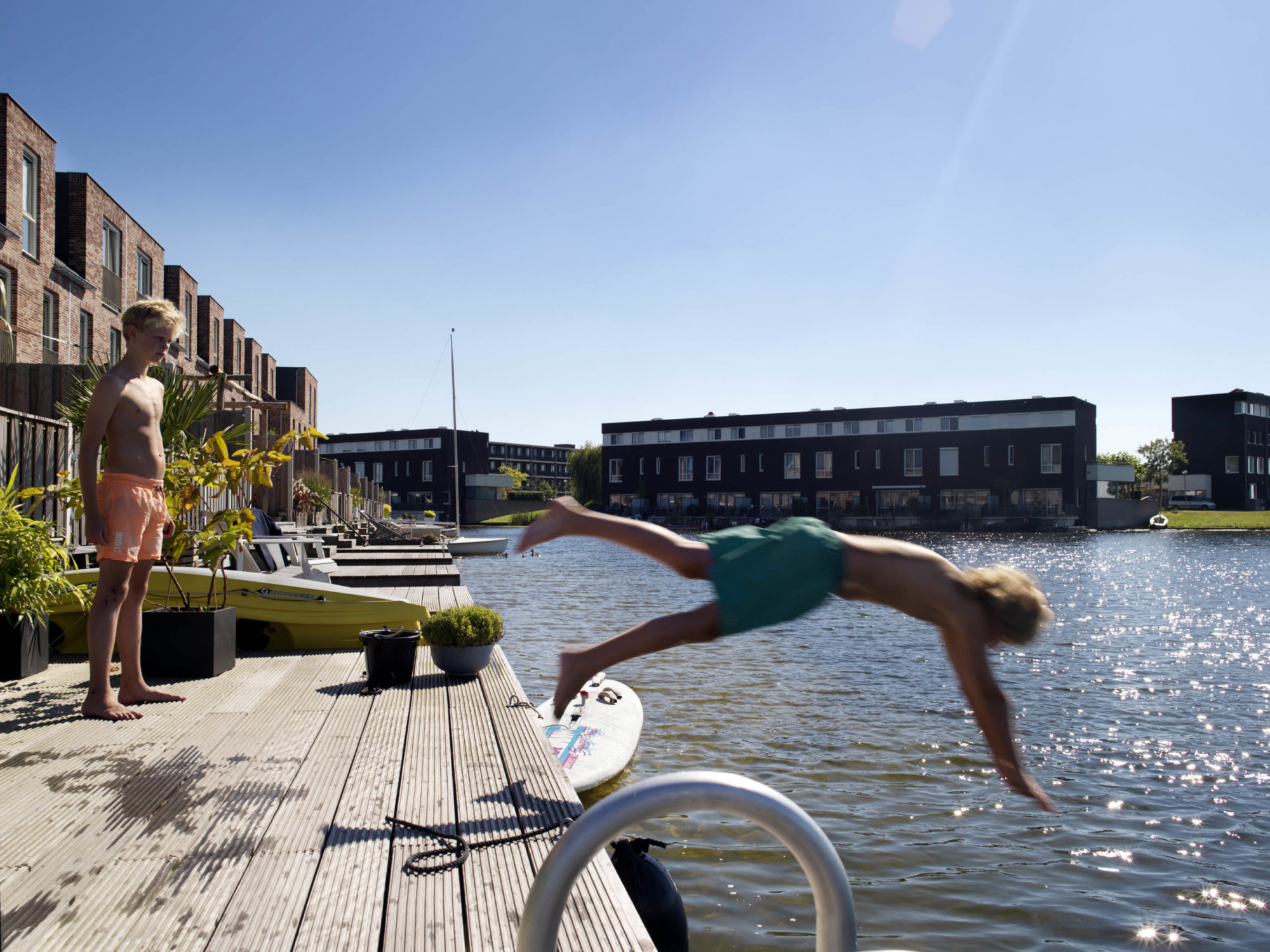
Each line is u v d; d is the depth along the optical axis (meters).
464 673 5.73
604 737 6.33
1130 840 5.61
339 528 23.88
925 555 2.39
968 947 4.29
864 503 63.34
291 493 17.11
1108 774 6.98
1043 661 12.55
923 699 9.23
